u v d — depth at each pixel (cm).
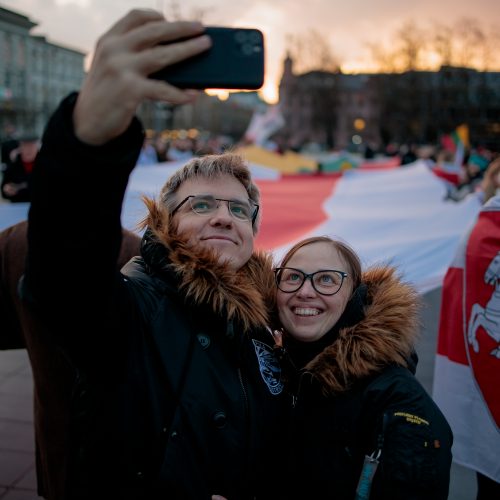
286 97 8806
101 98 86
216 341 143
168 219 154
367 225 538
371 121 7506
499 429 250
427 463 141
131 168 95
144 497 129
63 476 209
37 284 102
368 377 160
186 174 162
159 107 2939
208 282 141
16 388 446
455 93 6081
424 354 515
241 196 162
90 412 131
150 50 86
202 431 133
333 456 157
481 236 259
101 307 111
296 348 177
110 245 102
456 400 265
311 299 170
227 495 137
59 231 97
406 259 434
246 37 92
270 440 151
